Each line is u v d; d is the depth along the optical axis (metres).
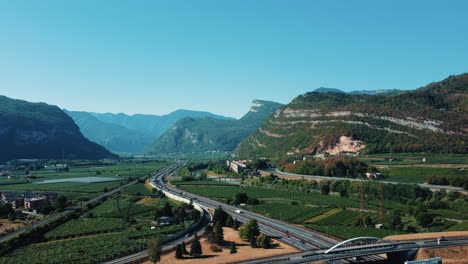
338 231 182.62
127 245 163.75
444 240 156.62
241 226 191.62
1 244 160.00
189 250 158.12
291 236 174.62
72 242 170.62
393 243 150.88
